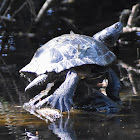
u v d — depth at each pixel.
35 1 27.52
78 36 9.66
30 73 9.65
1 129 6.44
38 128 6.50
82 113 7.96
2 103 9.06
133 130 6.26
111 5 29.00
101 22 27.59
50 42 9.63
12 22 22.20
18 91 10.71
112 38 10.88
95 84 11.20
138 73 13.91
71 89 8.08
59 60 8.67
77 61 8.55
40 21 24.06
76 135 5.97
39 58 9.23
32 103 8.88
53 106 7.79
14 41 22.44
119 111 8.08
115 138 5.75
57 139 5.73
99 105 8.67
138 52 19.38
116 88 9.41
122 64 16.05
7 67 15.62
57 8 27.92
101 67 9.29
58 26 25.69
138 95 10.01
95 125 6.72
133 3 27.16
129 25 21.27
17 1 25.69
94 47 9.20
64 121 7.13
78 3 29.23
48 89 10.00
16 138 5.80
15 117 7.51
